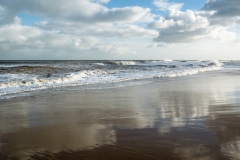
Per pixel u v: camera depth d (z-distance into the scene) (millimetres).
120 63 48562
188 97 8805
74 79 16406
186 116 5840
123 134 4551
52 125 5312
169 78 17484
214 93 9664
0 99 8828
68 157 3531
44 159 3484
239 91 10133
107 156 3535
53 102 8203
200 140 4082
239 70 27797
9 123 5504
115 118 5852
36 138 4418
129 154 3586
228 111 6316
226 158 3328
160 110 6641
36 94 10055
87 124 5355
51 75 17703
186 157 3406
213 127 4844
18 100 8625
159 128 4883
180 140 4113
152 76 18719
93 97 9227
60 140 4289
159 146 3863
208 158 3342
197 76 19031
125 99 8688
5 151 3797
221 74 21078
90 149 3820
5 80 14180
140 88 11867
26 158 3529
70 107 7336
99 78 17203
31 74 18719
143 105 7449
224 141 4020
